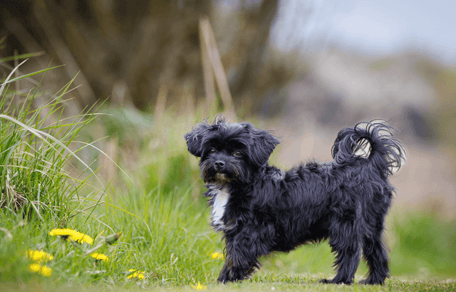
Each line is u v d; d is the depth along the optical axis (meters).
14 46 12.92
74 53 13.07
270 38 13.82
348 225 5.20
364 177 5.30
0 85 5.34
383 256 5.45
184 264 5.77
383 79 30.27
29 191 4.50
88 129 9.09
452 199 19.56
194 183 8.23
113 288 3.77
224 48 13.56
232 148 5.74
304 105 26.73
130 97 13.17
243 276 5.34
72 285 3.42
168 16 13.45
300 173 5.61
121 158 8.80
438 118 28.58
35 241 3.84
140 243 5.71
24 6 12.51
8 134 4.69
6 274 3.18
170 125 9.42
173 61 13.37
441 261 12.69
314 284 4.72
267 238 5.42
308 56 14.05
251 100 13.75
